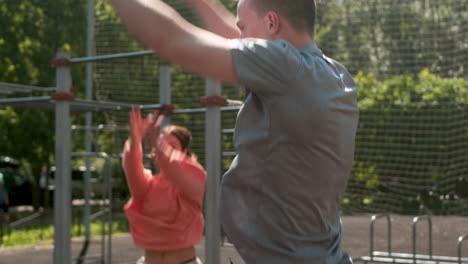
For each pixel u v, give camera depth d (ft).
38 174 63.82
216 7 6.17
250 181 5.36
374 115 30.76
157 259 11.75
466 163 29.78
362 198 31.40
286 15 5.29
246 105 5.29
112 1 4.49
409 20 28.22
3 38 49.21
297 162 5.13
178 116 31.89
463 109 29.22
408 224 37.17
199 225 11.92
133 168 11.44
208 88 15.03
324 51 29.09
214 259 14.80
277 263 5.36
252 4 5.40
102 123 50.06
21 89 22.49
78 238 36.17
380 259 23.16
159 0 4.61
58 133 17.48
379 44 29.01
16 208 69.51
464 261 21.83
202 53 4.65
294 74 4.93
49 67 49.96
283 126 5.03
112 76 33.32
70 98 17.53
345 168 5.41
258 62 4.83
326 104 5.05
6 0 49.39
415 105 30.04
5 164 79.36
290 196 5.24
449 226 36.32
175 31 4.52
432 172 30.32
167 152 11.24
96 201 64.69
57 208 17.28
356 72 29.73
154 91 32.63
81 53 51.42
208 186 14.96
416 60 28.76
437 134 29.91
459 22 27.25
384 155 30.96
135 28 4.47
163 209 11.55
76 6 50.49
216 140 15.03
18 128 52.54
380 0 28.58
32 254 31.12
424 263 22.36
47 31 49.65
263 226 5.38
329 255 5.54
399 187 30.89
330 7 28.86
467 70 27.81
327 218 5.54
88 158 35.12
